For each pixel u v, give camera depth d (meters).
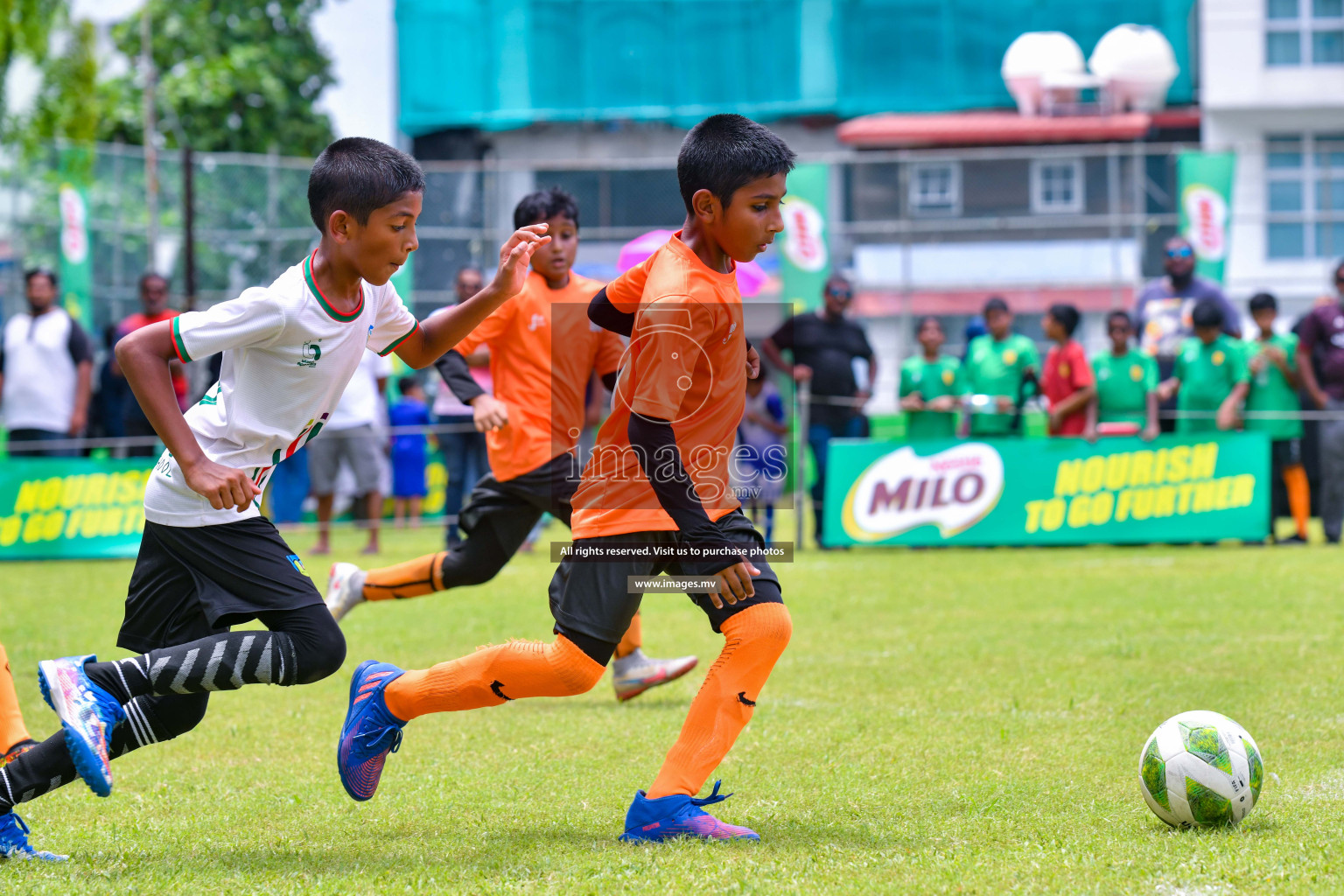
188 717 8.23
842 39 52.03
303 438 8.40
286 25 62.66
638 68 51.16
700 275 8.12
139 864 7.83
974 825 8.42
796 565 24.88
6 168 36.97
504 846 8.13
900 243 44.91
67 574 24.78
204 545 7.97
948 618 18.17
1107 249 42.09
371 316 8.38
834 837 8.17
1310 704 12.20
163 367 7.62
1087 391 28.20
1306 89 56.41
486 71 50.69
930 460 27.83
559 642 8.40
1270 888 6.86
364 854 8.05
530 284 13.78
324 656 7.93
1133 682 13.46
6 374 28.36
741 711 8.26
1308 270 45.31
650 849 7.94
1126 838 7.96
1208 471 27.45
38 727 12.23
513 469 13.63
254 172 37.97
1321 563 23.67
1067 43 50.69
